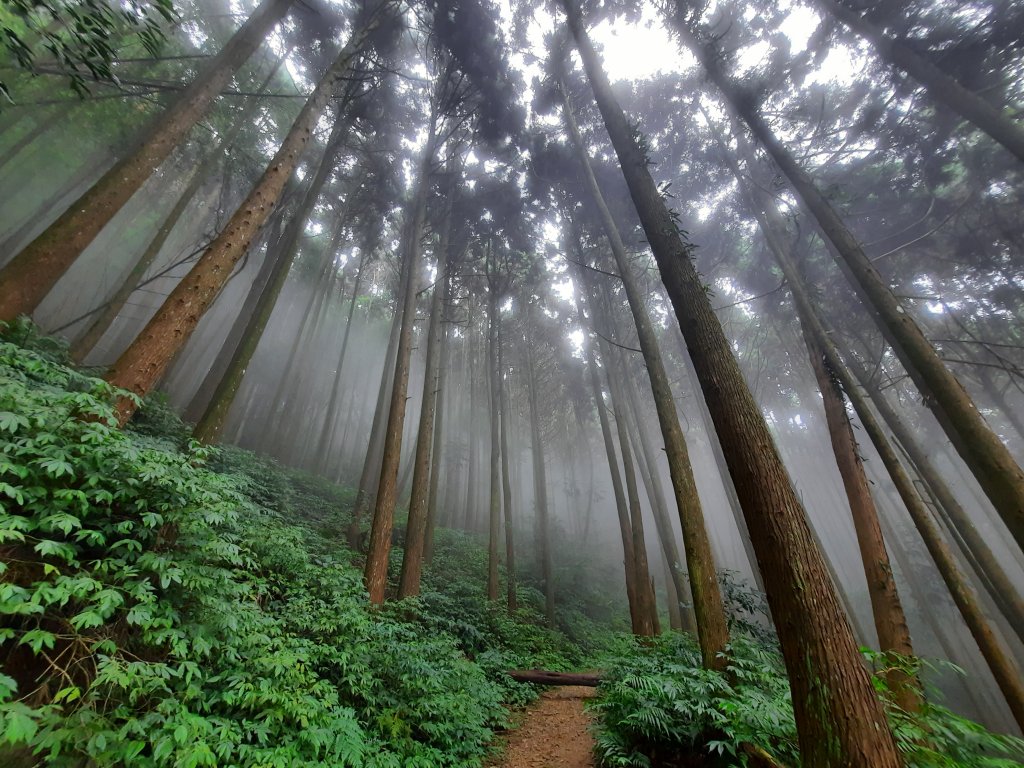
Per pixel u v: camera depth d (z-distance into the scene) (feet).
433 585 34.14
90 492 9.79
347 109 41.65
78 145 46.37
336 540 30.83
